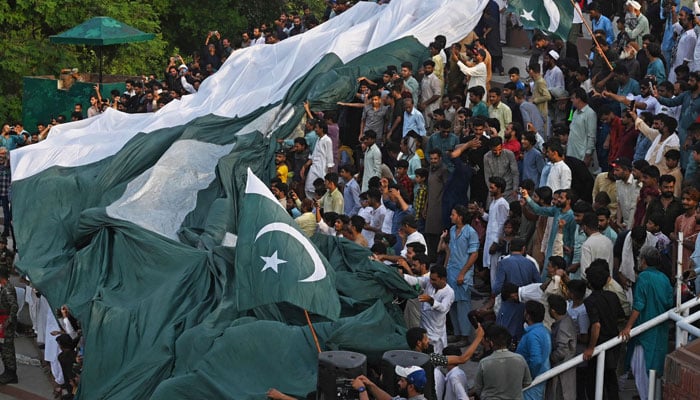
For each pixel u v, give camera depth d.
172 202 18.98
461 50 22.61
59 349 17.86
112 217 18.30
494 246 15.66
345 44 23.02
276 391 13.31
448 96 20.23
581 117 17.84
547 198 14.96
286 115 20.66
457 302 15.49
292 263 13.47
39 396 17.95
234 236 17.52
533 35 24.00
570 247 14.69
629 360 13.16
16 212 20.06
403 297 14.83
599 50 20.03
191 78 28.16
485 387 12.09
